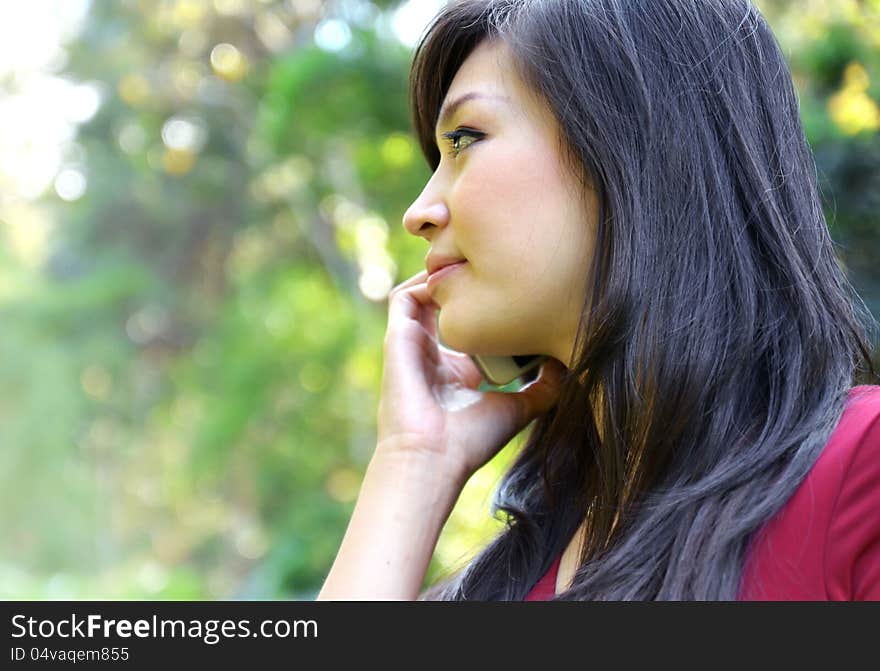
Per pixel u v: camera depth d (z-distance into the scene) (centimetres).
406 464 126
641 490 103
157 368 1859
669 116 108
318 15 1066
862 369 114
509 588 129
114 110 1523
